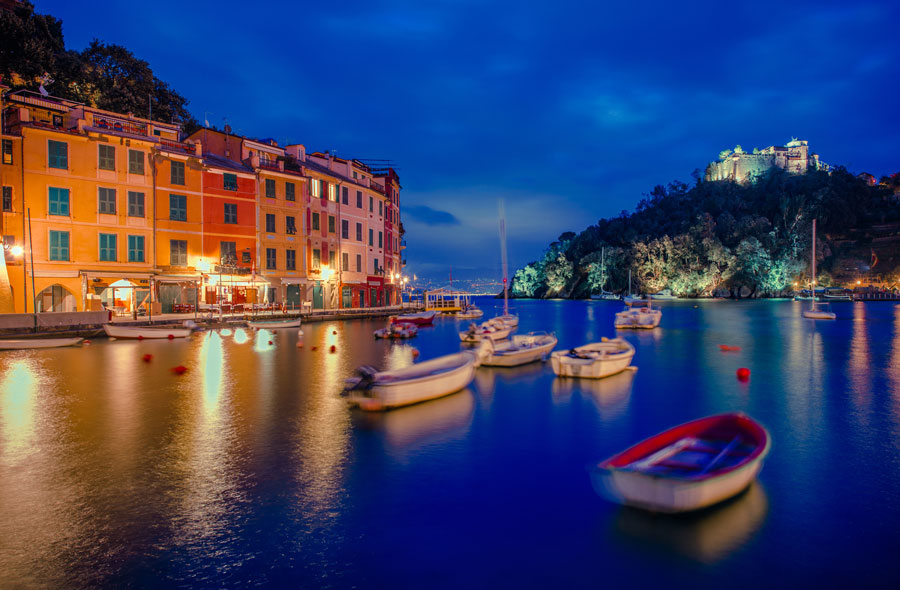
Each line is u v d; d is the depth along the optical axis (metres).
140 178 42.81
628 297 141.75
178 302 45.16
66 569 6.92
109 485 9.70
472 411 15.28
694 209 184.88
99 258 40.72
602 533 7.85
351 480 9.95
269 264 52.22
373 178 75.25
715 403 16.45
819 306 103.81
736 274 151.12
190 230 45.84
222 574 6.82
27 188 37.62
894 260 156.12
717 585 6.57
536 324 61.69
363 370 15.42
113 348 30.72
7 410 15.31
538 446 12.07
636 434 13.05
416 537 7.76
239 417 14.52
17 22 49.12
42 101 40.34
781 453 11.59
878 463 10.92
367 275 67.88
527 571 6.86
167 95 69.44
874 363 25.61
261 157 53.81
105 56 65.88
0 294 34.56
